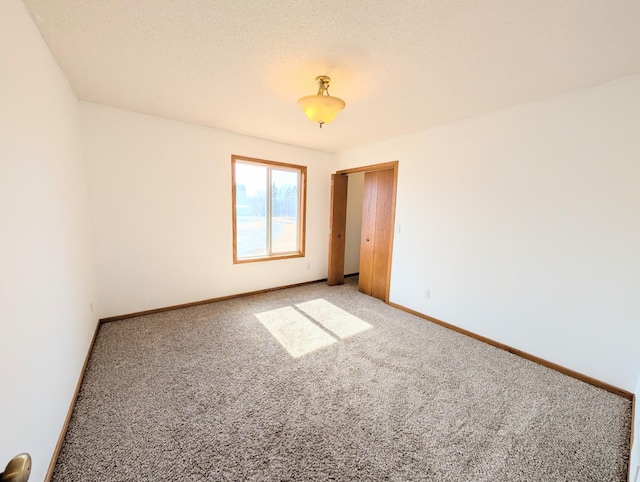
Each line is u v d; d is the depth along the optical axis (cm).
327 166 458
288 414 167
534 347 237
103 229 278
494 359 238
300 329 288
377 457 139
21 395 101
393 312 344
